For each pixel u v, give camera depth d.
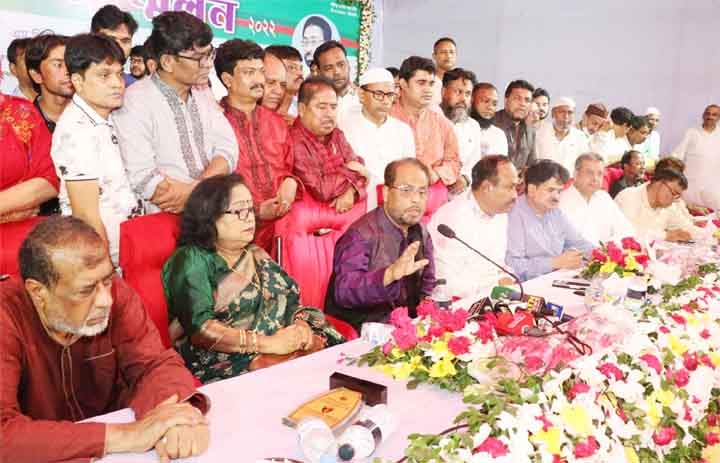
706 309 1.98
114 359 1.49
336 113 3.01
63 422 1.18
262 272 2.12
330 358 1.62
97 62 2.20
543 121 4.60
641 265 2.19
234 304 2.02
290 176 2.75
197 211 1.94
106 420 1.31
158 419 1.17
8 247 1.55
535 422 1.11
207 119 2.66
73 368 1.43
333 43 3.73
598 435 1.19
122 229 1.88
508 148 4.39
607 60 4.95
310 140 2.99
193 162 2.58
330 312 2.47
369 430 1.14
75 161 2.22
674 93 4.90
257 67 2.86
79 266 1.25
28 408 1.39
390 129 3.55
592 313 1.65
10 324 1.31
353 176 3.01
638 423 1.34
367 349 1.68
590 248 3.33
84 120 2.24
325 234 2.56
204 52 2.52
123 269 1.89
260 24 4.70
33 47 2.49
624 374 1.39
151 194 2.42
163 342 1.93
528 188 3.10
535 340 1.46
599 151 4.84
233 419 1.29
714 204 4.92
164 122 2.50
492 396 1.18
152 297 1.90
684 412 1.53
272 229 2.74
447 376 1.43
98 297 1.29
